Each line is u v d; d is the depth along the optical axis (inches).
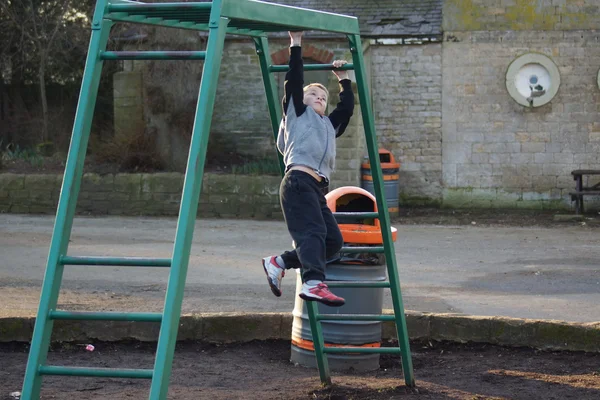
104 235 892.6
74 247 796.6
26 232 908.0
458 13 1197.1
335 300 280.8
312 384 367.2
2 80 1621.6
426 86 1208.8
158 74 1145.4
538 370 392.8
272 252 799.1
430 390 356.5
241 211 1082.7
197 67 1154.7
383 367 406.9
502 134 1201.4
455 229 1005.2
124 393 350.9
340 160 1080.2
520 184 1202.0
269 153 1238.9
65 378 376.5
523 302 557.0
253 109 1240.2
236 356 422.6
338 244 305.9
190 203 237.6
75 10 1577.3
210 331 442.0
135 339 439.8
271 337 445.4
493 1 1194.6
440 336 439.2
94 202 1103.6
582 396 346.3
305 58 1186.0
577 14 1181.1
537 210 1196.5
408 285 629.9
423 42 1200.2
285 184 297.0
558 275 681.0
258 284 624.7
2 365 396.2
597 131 1186.0
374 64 1216.8
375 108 1219.9
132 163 1140.5
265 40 339.3
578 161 1191.6
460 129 1206.9
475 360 412.8
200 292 586.2
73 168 254.4
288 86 304.2
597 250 829.8
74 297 552.7
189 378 376.5
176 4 257.3
